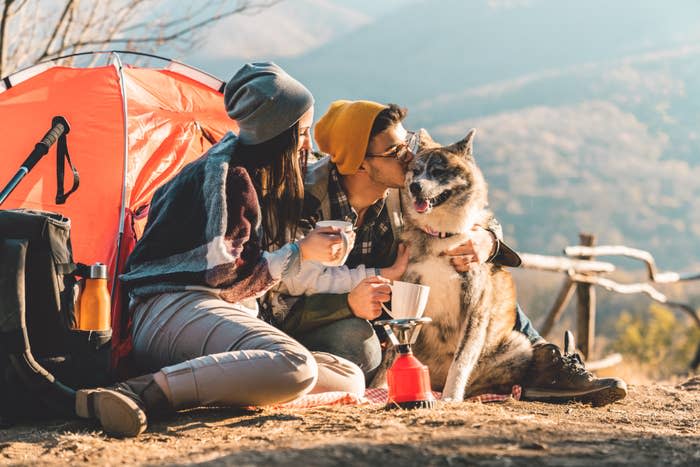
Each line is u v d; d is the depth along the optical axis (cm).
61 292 374
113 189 500
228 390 336
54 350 372
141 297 374
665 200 13362
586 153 15488
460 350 477
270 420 343
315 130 453
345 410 368
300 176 398
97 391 332
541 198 13325
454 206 480
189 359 359
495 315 498
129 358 416
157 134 552
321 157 505
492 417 343
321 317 423
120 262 477
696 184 13975
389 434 303
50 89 536
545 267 903
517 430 313
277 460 265
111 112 528
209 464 262
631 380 862
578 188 13738
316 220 442
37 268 367
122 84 544
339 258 369
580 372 475
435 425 321
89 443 313
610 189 13662
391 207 485
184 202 369
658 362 1959
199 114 588
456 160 490
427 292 381
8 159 512
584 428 334
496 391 510
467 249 480
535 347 498
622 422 396
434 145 525
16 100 532
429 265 482
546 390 484
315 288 427
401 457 271
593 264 974
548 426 328
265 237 398
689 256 11381
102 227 489
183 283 364
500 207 12950
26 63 933
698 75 19412
